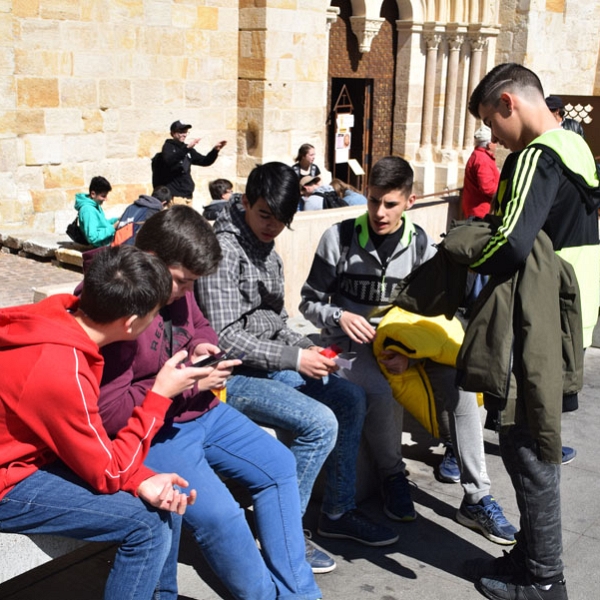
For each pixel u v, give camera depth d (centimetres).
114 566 249
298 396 329
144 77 1120
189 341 302
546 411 280
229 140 1258
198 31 1170
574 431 490
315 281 379
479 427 367
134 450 240
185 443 285
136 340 265
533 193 275
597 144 1157
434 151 1594
